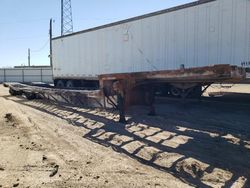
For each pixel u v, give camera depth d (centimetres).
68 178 500
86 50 1870
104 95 1009
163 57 1325
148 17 1384
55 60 2273
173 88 1327
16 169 545
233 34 1053
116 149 679
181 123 952
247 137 773
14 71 5775
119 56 1583
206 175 516
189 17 1200
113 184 474
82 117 1088
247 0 1004
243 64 1027
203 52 1157
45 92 1568
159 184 475
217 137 773
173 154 630
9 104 1516
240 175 517
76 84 2120
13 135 812
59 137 796
